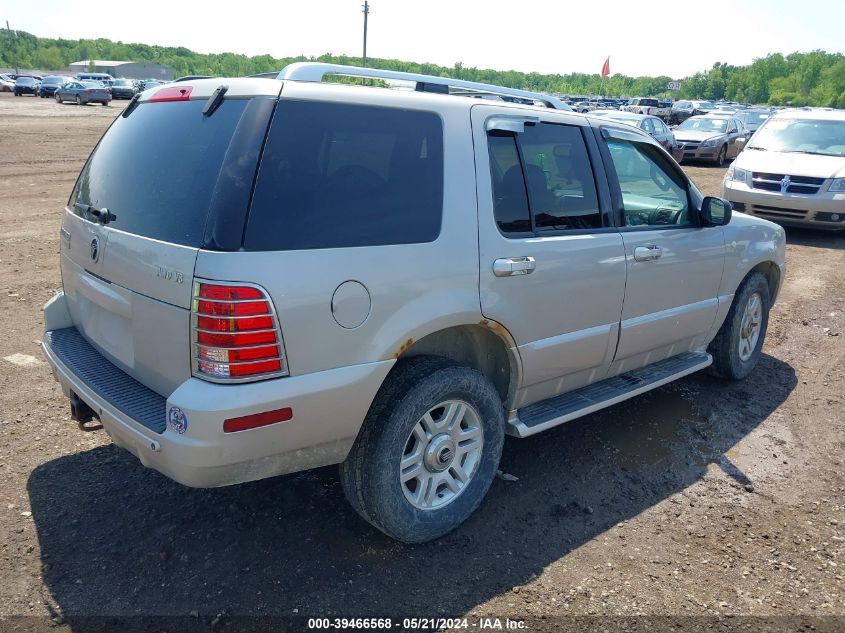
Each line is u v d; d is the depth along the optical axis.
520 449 4.26
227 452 2.56
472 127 3.29
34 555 3.06
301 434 2.73
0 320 6.01
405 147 3.04
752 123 27.92
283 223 2.62
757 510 3.70
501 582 3.04
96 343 3.34
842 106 122.19
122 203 3.03
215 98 2.86
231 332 2.49
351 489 3.05
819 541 3.45
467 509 3.37
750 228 5.09
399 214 2.95
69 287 3.63
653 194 4.32
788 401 5.14
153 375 2.84
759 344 5.55
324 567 3.07
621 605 2.94
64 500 3.47
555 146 3.70
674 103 48.91
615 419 4.72
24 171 15.03
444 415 3.23
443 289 3.05
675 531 3.48
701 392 5.25
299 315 2.61
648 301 4.20
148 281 2.74
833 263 9.81
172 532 3.26
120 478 3.70
